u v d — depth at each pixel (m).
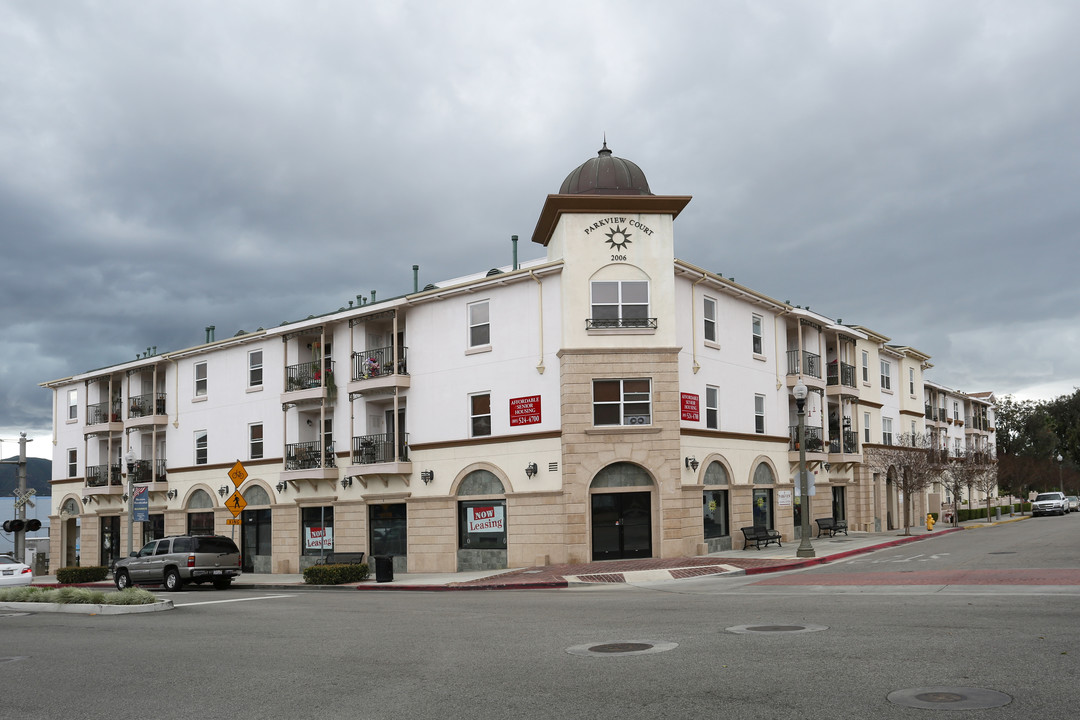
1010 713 6.77
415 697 8.30
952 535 39.09
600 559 28.38
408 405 33.34
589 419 28.45
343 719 7.57
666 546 28.23
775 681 8.20
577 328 28.77
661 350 28.83
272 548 37.84
